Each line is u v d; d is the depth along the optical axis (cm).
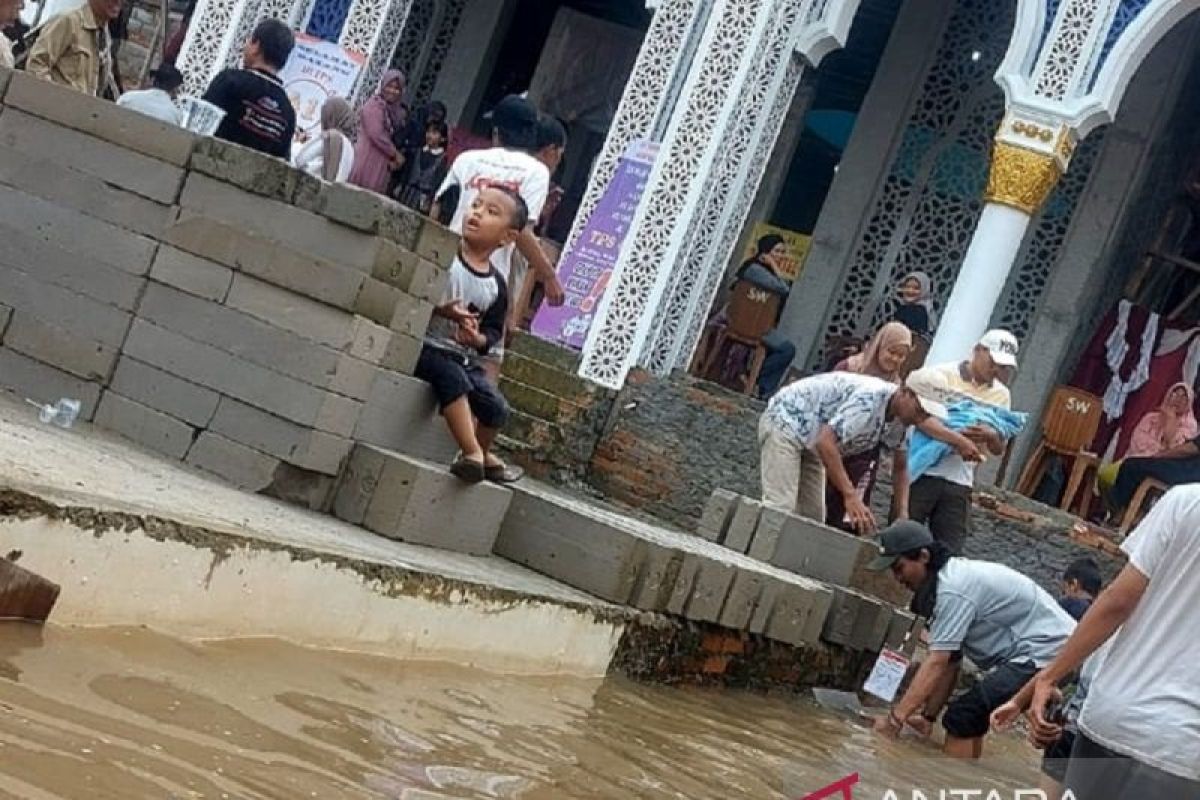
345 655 629
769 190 2053
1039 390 1900
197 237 766
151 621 541
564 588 843
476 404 838
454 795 491
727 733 803
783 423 1165
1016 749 1060
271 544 580
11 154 808
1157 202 1936
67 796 373
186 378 760
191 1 2100
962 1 2006
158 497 590
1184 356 1895
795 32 1731
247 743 464
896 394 1149
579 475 1559
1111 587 534
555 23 2206
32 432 661
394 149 1817
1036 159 1608
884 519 1421
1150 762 516
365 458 758
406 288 770
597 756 632
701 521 1178
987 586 929
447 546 799
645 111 1733
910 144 2011
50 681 450
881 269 2002
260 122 970
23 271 796
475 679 698
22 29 1845
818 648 1066
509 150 971
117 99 1239
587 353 1639
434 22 2248
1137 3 1608
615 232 1706
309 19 1909
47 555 498
